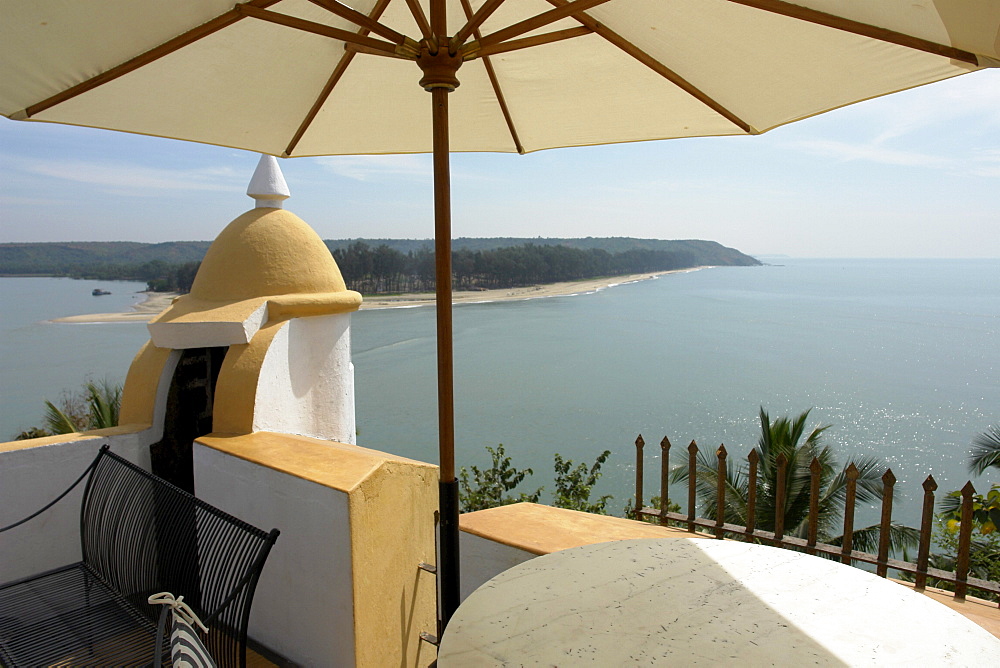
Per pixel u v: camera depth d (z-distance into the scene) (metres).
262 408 3.47
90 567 2.83
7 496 2.95
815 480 2.85
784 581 1.67
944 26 1.27
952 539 11.46
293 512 2.69
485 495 15.54
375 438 49.66
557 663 1.28
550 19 1.66
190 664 1.26
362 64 2.38
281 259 4.11
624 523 2.93
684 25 1.85
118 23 1.67
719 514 3.14
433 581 3.14
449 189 1.85
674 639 1.38
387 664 2.76
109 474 2.89
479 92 2.55
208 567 2.31
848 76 1.81
